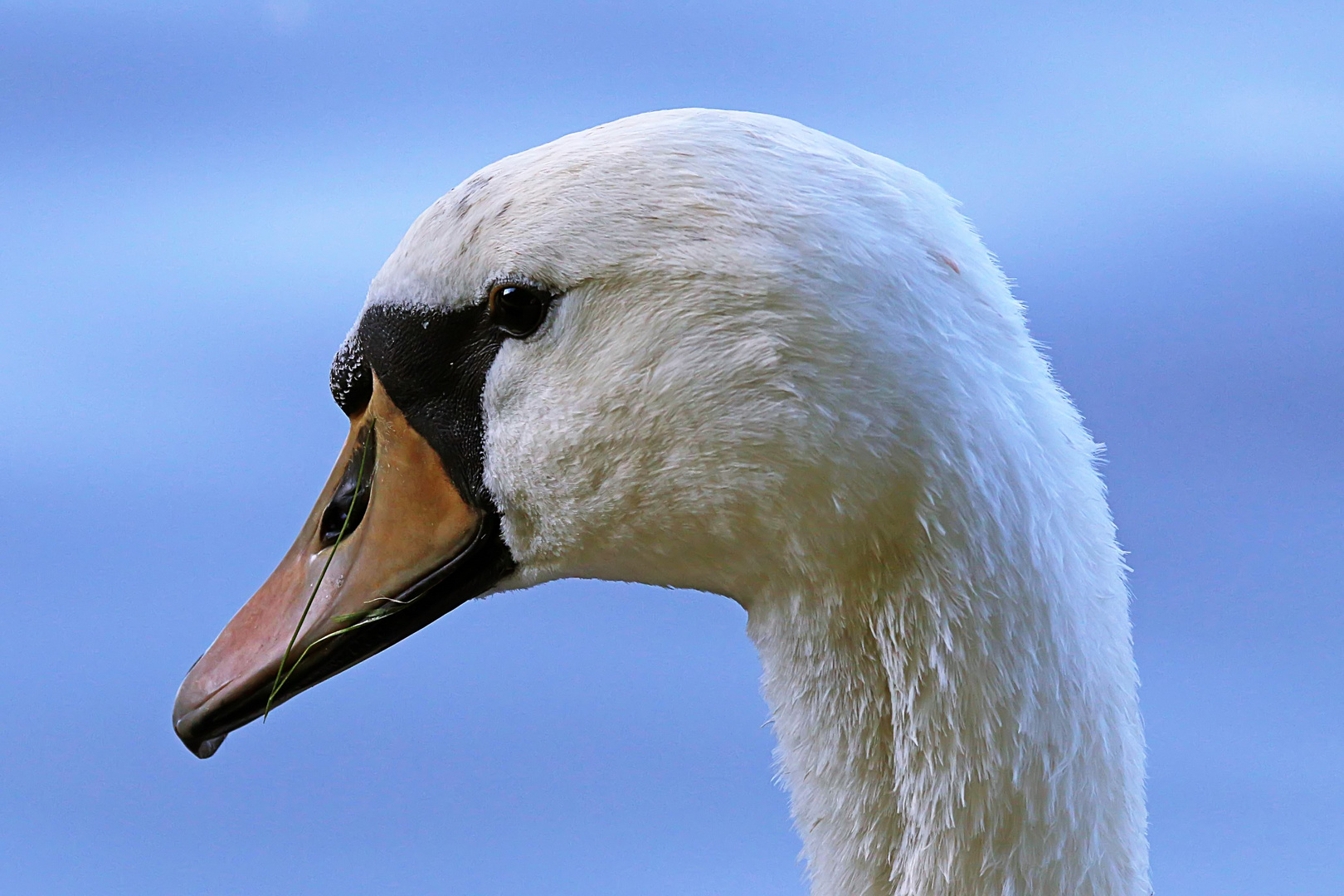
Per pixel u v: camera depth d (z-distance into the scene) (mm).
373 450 4250
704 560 4223
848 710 4219
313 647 4246
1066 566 4203
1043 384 4215
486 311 4227
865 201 4199
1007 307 4211
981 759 4203
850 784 4223
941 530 4195
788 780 4234
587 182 4211
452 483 4238
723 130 4207
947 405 4195
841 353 4195
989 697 4199
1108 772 4207
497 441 4230
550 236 4211
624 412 4215
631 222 4207
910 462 4195
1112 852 4207
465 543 4242
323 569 4254
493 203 4219
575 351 4215
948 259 4203
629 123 4215
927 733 4207
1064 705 4199
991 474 4195
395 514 4246
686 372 4207
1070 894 4203
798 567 4215
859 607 4211
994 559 4195
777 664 4227
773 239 4195
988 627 4199
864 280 4195
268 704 4250
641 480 4215
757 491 4207
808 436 4199
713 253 4199
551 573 4238
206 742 4254
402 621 4246
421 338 4234
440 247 4227
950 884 4207
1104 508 4219
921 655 4207
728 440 4207
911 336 4195
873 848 4223
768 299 4195
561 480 4223
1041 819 4203
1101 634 4207
